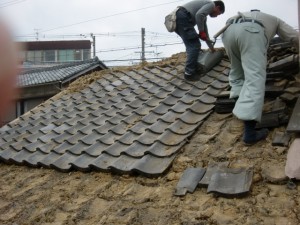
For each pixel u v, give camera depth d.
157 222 3.37
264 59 4.13
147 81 7.02
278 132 4.14
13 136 6.65
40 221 3.98
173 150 4.37
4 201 4.67
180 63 7.39
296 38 4.46
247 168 3.71
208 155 4.15
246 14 4.34
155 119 5.41
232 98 4.64
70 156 5.14
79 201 4.14
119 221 3.55
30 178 5.10
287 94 4.55
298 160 3.42
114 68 8.36
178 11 6.02
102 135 5.48
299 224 2.90
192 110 5.19
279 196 3.27
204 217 3.24
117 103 6.48
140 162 4.27
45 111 7.34
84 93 7.54
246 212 3.18
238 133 4.43
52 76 15.95
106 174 4.50
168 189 3.81
